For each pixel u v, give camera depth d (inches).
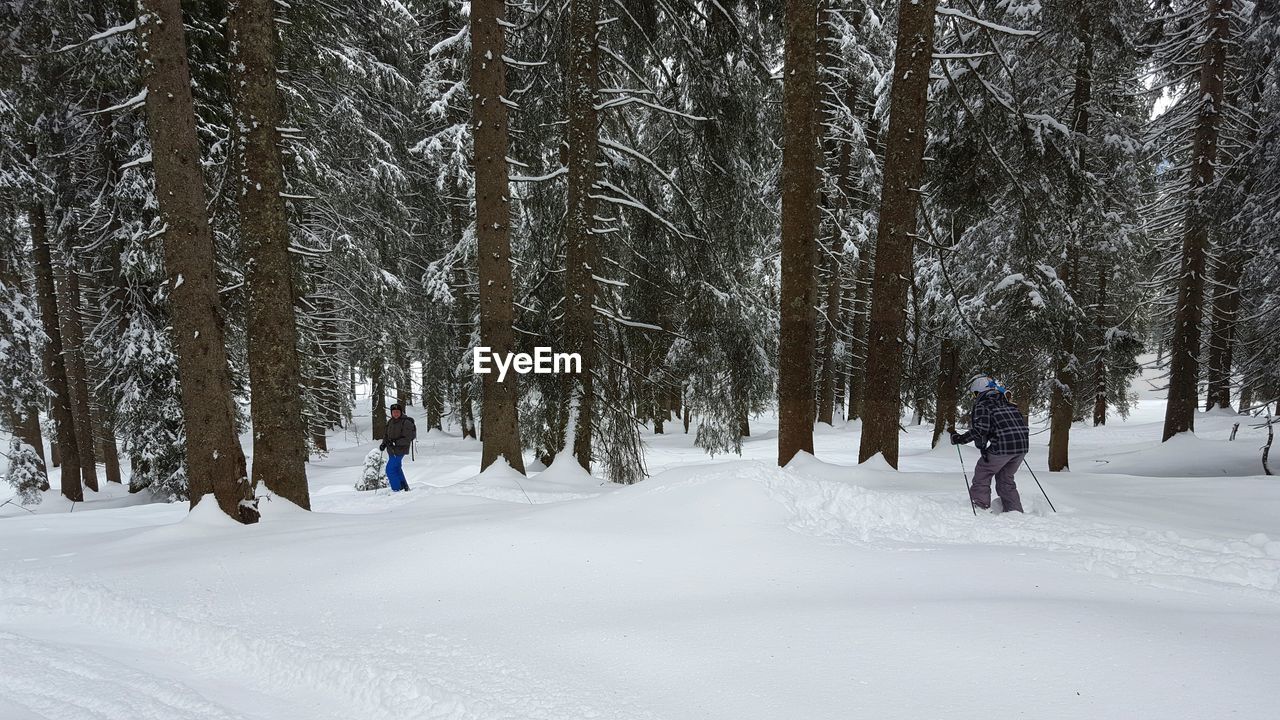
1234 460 565.3
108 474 727.1
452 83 733.3
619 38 438.9
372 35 642.8
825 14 370.3
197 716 113.0
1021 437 228.7
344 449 986.7
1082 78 505.7
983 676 105.2
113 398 496.1
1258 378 517.3
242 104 293.7
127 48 409.4
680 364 520.7
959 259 633.0
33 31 414.0
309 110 455.8
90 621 169.6
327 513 295.3
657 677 114.0
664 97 460.1
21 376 509.4
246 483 273.9
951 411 746.8
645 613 147.9
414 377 1210.6
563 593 166.1
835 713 96.9
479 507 285.3
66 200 517.3
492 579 179.2
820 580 162.9
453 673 120.5
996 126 400.5
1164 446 632.4
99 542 253.6
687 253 436.8
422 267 924.0
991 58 460.1
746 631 131.4
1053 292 496.7
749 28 428.1
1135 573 159.3
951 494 265.0
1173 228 790.5
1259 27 522.3
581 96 394.9
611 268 442.3
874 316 330.6
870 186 697.6
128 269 452.4
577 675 116.7
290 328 306.5
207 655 144.0
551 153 472.7
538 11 444.8
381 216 745.6
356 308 744.3
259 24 294.0
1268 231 469.7
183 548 227.5
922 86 317.7
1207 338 895.1
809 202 325.7
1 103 419.5
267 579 188.9
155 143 259.4
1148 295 927.0
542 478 387.9
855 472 306.2
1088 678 102.1
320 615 159.3
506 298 389.7
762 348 537.0
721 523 207.5
